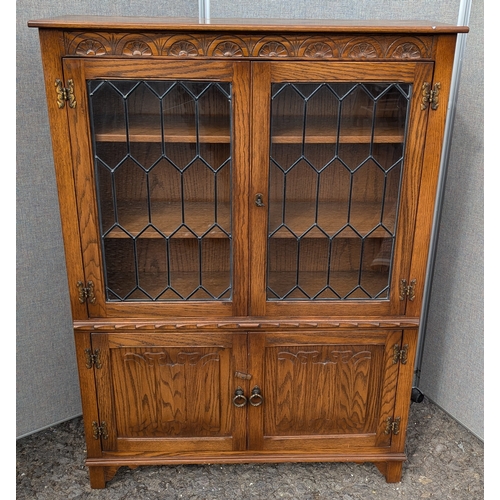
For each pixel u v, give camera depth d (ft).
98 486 5.15
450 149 5.70
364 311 4.72
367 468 5.49
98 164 4.26
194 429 5.04
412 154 4.30
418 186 4.39
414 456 5.60
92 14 5.18
